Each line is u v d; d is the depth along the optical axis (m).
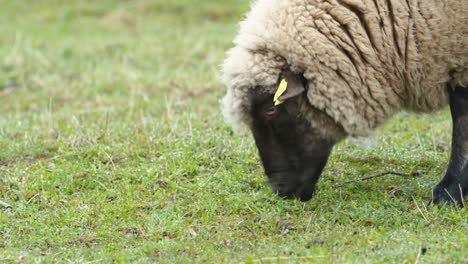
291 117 25.12
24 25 67.56
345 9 24.45
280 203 26.53
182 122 36.19
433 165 30.27
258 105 24.91
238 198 27.16
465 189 25.83
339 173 29.80
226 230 25.22
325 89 24.48
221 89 44.53
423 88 25.59
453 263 20.67
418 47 24.83
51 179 29.55
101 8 71.75
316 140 25.66
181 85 46.16
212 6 69.94
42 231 25.52
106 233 25.31
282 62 24.58
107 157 31.45
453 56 24.89
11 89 50.03
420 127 35.16
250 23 25.50
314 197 27.34
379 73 24.95
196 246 23.81
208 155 31.30
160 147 32.34
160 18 68.44
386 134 34.44
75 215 26.55
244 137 33.19
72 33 64.88
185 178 29.53
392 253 21.42
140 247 23.97
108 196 28.22
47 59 55.34
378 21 24.59
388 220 24.91
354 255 21.70
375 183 28.50
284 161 25.98
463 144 25.66
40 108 46.00
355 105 25.06
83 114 41.25
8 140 35.19
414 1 24.48
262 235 24.73
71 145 33.34
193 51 54.19
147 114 40.06
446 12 24.48
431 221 24.42
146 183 29.00
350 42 24.44
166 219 26.05
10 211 27.30
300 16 24.52
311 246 22.91
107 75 50.22
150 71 50.62
